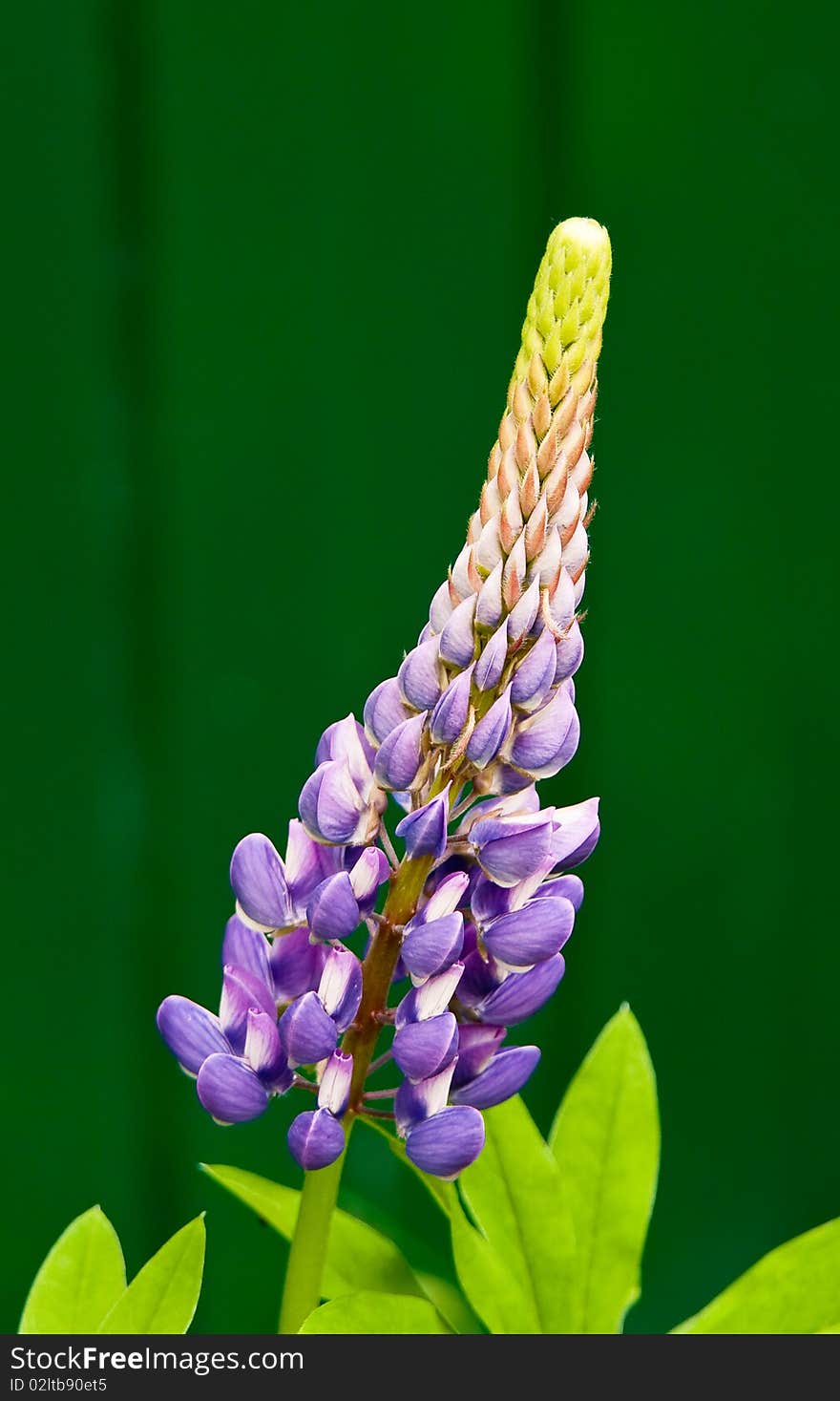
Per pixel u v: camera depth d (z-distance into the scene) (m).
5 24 1.08
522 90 1.10
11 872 1.12
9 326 1.09
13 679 1.11
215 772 1.12
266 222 1.10
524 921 0.89
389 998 1.11
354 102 1.10
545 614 0.89
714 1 1.11
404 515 1.11
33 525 1.10
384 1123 1.12
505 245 1.11
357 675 1.12
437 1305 1.00
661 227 1.12
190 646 1.11
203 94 1.09
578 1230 0.99
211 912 1.12
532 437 0.89
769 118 1.12
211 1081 0.89
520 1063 0.90
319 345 1.11
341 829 0.89
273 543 1.11
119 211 1.09
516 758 0.89
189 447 1.11
